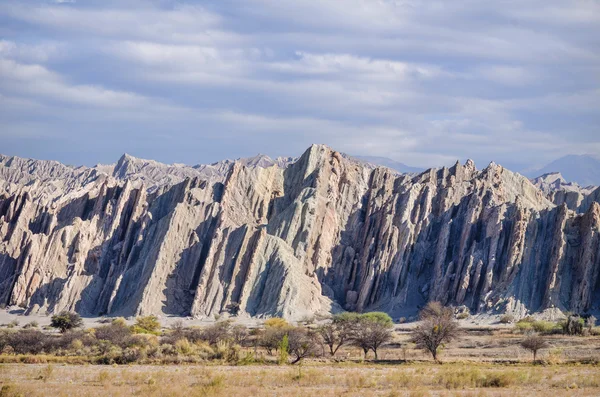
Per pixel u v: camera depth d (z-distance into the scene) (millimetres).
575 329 188375
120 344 162000
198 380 100750
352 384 96000
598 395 86875
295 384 97625
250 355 141375
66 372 112375
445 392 88938
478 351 163250
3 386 86125
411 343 176875
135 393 87000
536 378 101000
